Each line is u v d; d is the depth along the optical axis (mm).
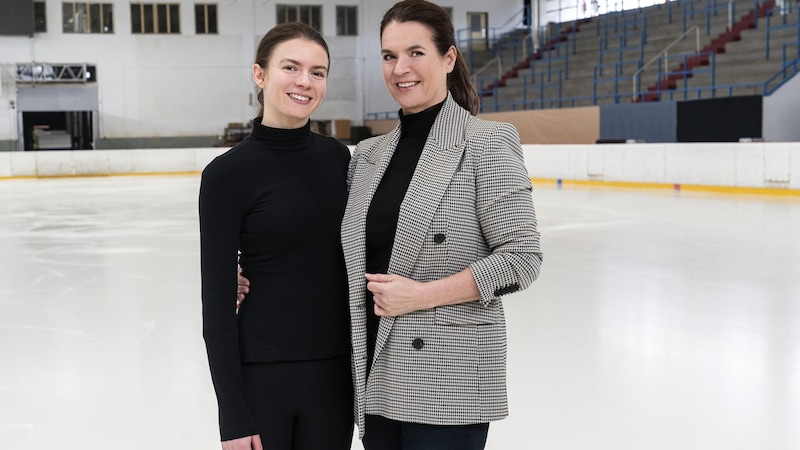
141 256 7695
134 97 24906
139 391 3699
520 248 1681
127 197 14336
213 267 1747
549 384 3729
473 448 1786
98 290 6070
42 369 4066
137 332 4781
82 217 11180
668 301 5477
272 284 1811
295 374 1817
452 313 1737
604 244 8133
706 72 16750
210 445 3047
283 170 1802
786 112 13969
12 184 17844
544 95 21562
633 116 16312
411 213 1721
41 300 5746
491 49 26719
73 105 24266
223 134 25625
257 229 1786
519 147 1784
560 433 3113
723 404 3439
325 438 1878
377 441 1905
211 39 25391
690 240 8297
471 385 1739
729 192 13164
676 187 14008
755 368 3961
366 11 26516
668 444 2994
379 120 25562
